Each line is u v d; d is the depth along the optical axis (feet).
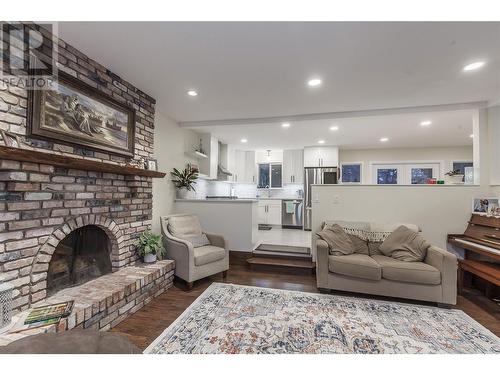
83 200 7.09
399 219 11.35
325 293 9.20
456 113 11.91
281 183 22.94
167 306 8.08
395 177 21.61
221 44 6.54
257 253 12.93
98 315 6.27
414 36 6.10
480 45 6.44
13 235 5.30
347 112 11.92
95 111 7.39
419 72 7.97
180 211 13.76
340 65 7.59
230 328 6.73
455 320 7.30
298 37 6.21
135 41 6.42
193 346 5.92
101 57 7.22
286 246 14.39
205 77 8.50
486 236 9.31
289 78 8.49
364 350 5.82
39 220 5.82
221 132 16.22
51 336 3.81
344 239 10.05
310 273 11.35
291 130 15.57
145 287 8.16
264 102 10.80
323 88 9.28
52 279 6.70
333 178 20.43
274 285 10.00
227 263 10.92
